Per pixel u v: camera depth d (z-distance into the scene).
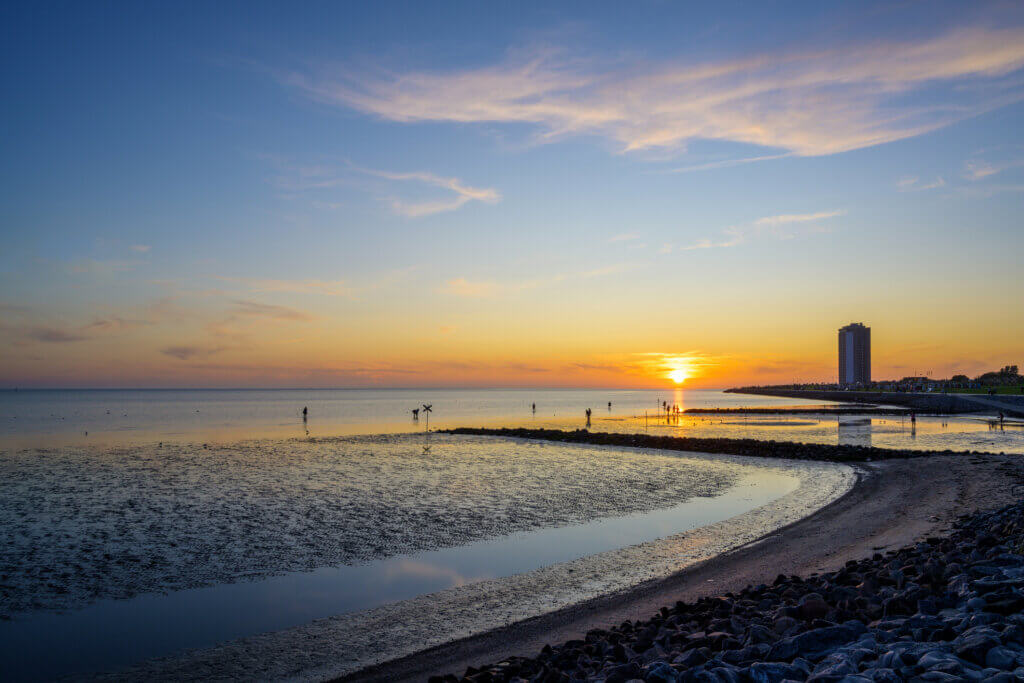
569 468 38.19
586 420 98.94
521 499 27.14
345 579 16.14
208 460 42.00
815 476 34.53
